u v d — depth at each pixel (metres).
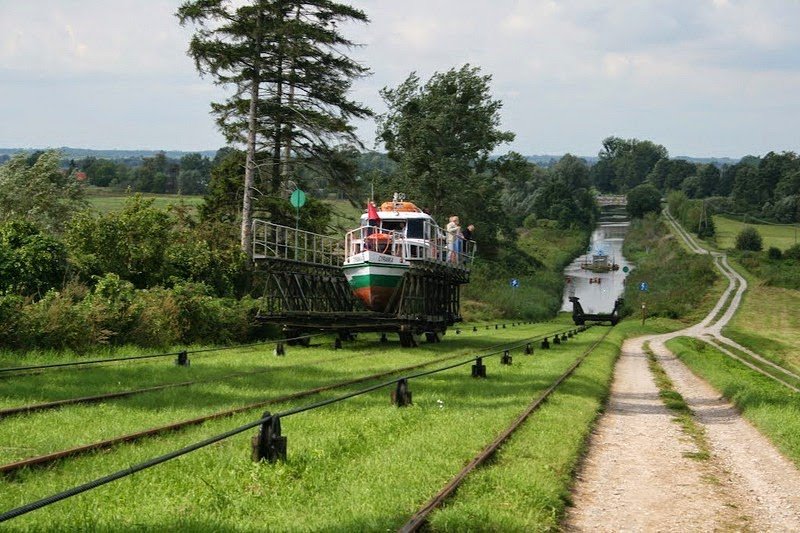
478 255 99.88
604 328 74.50
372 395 17.30
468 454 11.41
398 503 8.73
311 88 45.75
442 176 78.75
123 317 26.48
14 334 22.59
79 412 13.81
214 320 30.92
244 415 13.91
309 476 9.84
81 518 7.80
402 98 83.44
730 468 13.12
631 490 11.16
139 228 34.88
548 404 17.44
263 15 42.59
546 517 9.04
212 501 8.55
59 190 51.16
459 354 30.59
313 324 31.95
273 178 46.97
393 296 32.75
